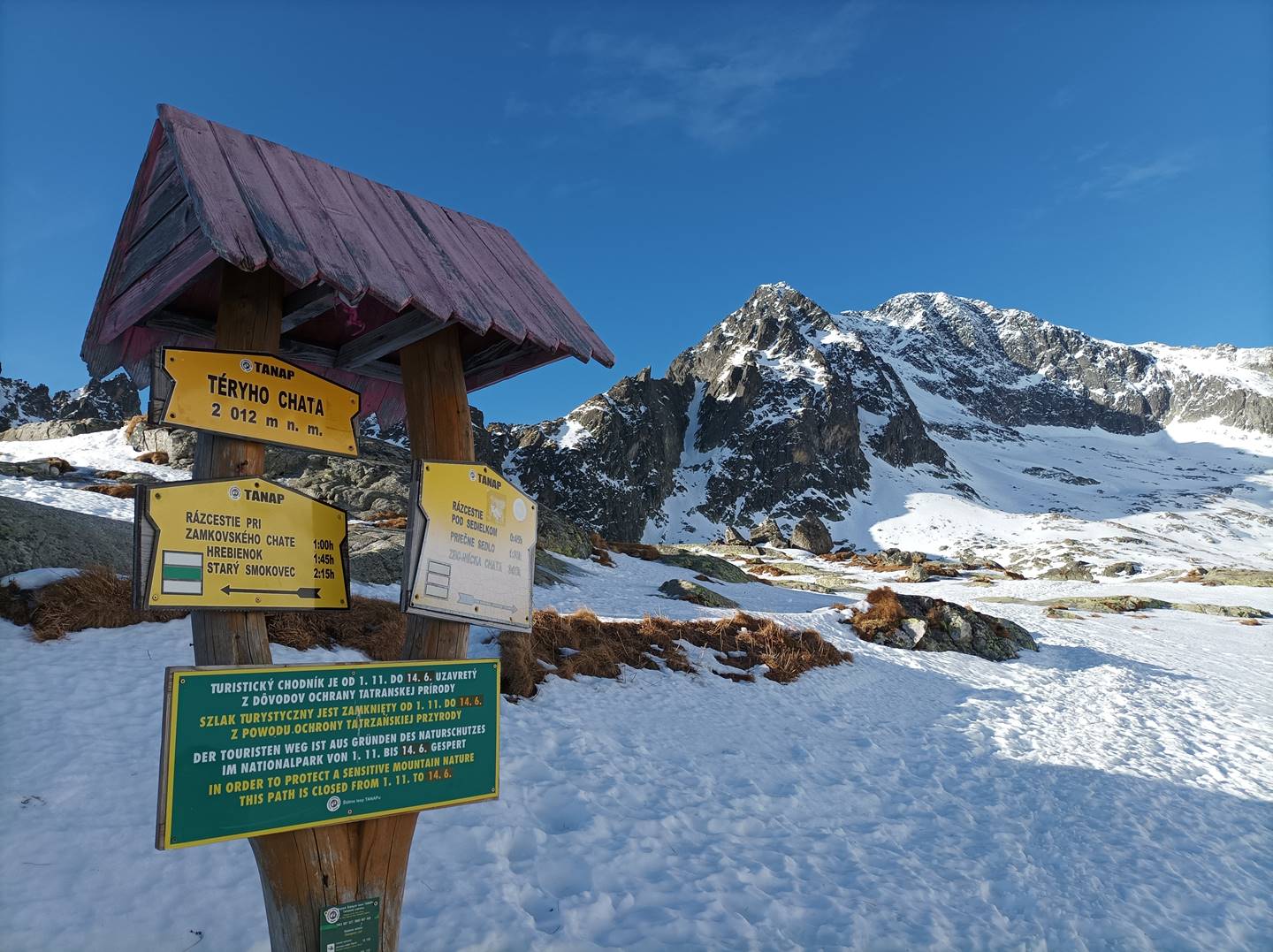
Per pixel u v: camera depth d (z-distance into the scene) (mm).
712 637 17297
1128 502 180750
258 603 3230
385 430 5438
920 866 8406
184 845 2695
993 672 20625
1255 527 146500
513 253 4605
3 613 9539
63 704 7785
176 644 9945
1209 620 35812
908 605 23906
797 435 171250
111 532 13023
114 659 9125
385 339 4004
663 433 175875
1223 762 13859
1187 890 8453
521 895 6289
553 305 4348
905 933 6801
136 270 3467
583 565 31859
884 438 196750
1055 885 8305
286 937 3105
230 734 2859
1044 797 11242
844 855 8414
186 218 3250
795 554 70062
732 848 8086
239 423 3322
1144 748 14406
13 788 6148
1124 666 22500
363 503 28297
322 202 3545
